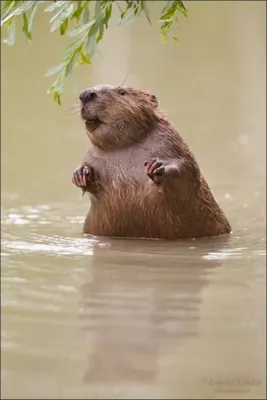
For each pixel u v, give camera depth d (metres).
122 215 11.38
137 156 11.31
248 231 12.27
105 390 6.00
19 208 14.17
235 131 19.77
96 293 8.44
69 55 10.11
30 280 9.05
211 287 8.74
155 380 6.16
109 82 24.11
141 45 29.42
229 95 23.19
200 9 33.25
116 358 6.54
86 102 11.24
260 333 7.11
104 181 11.38
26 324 7.42
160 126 11.46
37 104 22.70
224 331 7.20
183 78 25.14
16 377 6.21
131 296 8.38
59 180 16.19
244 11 32.66
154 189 11.10
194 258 10.27
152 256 10.39
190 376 6.22
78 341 6.91
